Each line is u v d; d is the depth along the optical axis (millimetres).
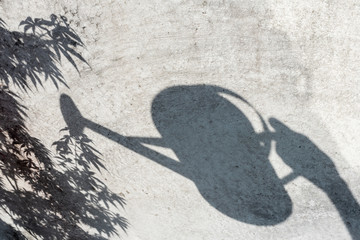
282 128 2574
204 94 2559
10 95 2875
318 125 2512
